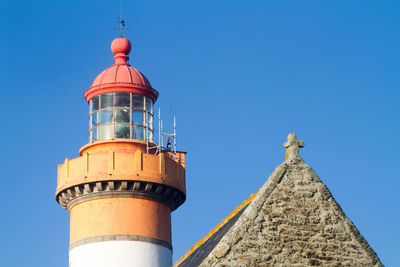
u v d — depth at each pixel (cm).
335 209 3152
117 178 5444
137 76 5847
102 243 5412
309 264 3081
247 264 3050
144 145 5644
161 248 5522
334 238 3123
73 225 5566
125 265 5384
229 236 3075
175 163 5688
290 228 3111
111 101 5766
